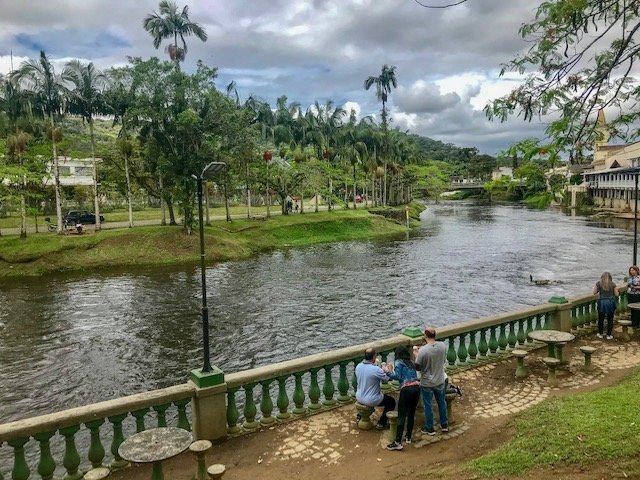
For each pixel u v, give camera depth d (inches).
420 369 309.7
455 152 6840.6
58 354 756.0
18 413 559.5
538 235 2289.6
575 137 183.8
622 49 183.0
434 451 290.8
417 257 1715.1
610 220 2987.2
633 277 560.1
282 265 1577.3
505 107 193.2
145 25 1790.1
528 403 355.9
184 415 295.0
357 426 323.3
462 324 420.5
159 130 1695.4
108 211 2837.1
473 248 1910.7
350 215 2605.8
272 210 2987.2
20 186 1724.9
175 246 1699.1
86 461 436.5
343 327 884.6
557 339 412.5
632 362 438.3
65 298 1135.6
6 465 434.9
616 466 238.2
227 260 1681.8
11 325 918.4
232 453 290.5
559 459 251.1
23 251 1502.2
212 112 1738.4
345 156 2947.8
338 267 1531.7
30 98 1609.3
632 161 2228.1
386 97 3093.0
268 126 2463.1
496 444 295.4
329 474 268.1
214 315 974.4
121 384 639.1
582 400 327.9
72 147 2172.7
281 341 808.9
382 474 266.8
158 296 1147.3
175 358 734.5
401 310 997.8
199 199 321.1
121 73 1689.2
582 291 1141.7
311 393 344.8
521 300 1067.3
